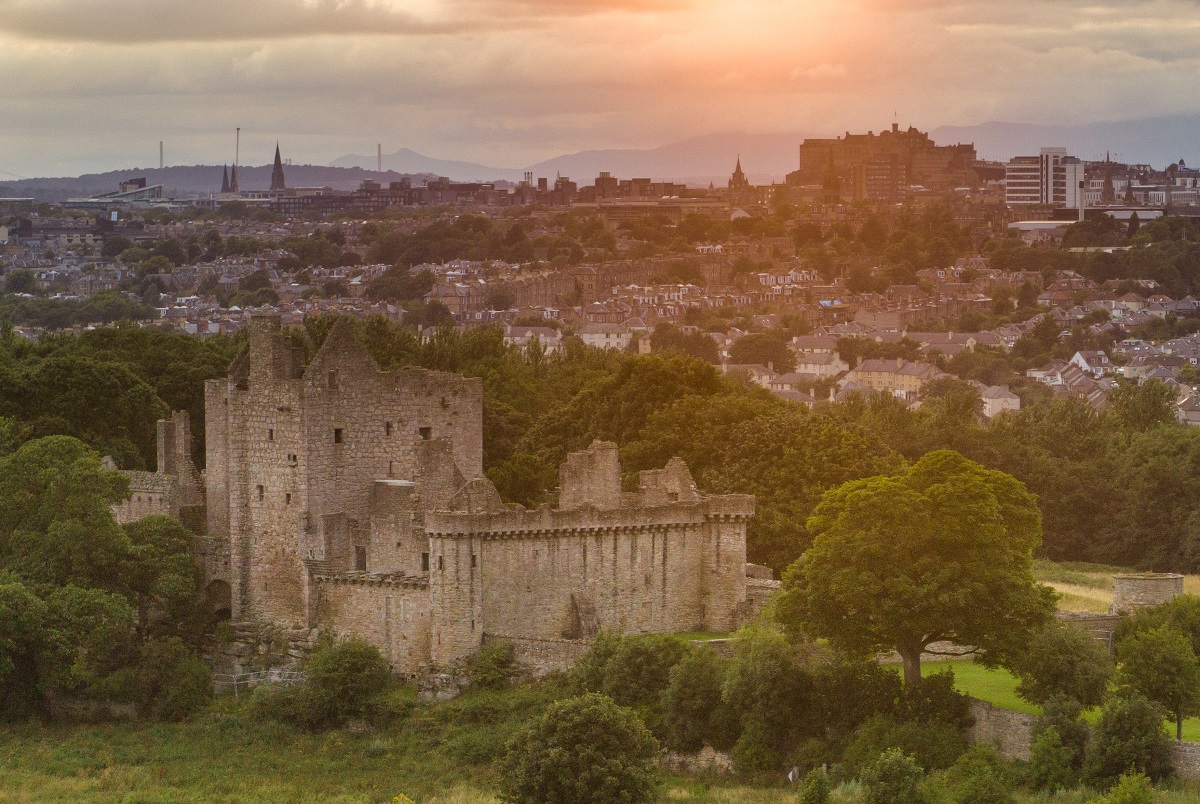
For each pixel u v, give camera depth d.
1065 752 199.62
